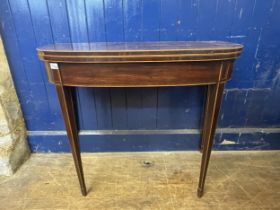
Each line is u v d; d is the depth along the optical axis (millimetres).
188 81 810
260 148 1442
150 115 1379
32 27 1163
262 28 1165
